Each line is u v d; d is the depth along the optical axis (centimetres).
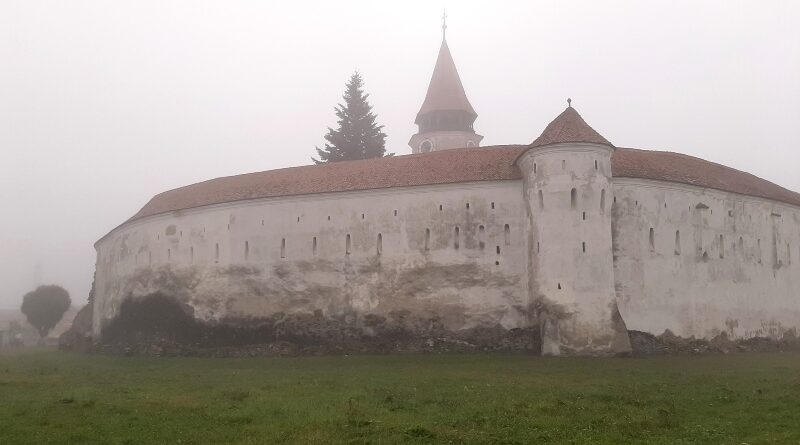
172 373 3488
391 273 4641
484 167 4694
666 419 1861
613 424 1797
